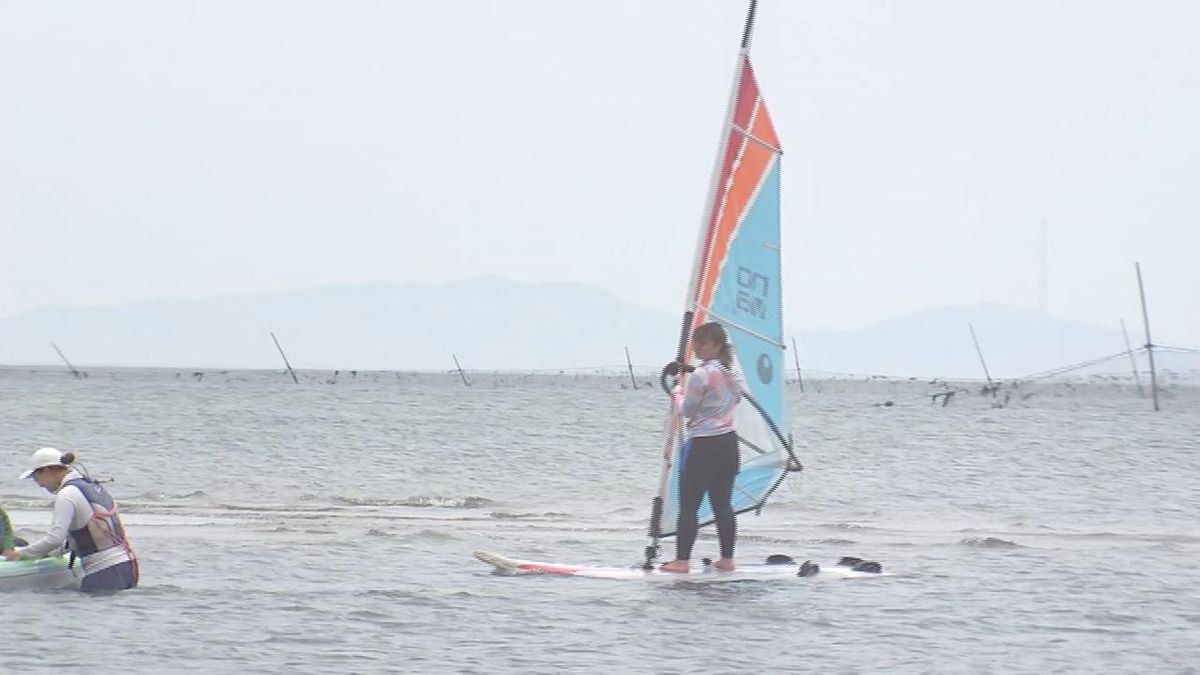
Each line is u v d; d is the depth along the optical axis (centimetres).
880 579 4759
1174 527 7031
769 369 4797
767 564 4981
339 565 4991
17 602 4106
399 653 3503
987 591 4553
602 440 14162
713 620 3950
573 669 3347
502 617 3972
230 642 3600
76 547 4334
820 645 3653
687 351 4653
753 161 4741
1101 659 3550
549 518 7088
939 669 3412
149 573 4719
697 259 4647
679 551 4634
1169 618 4122
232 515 6906
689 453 4509
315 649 3538
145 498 7994
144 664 3344
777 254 4819
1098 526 7062
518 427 16338
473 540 5850
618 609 4097
